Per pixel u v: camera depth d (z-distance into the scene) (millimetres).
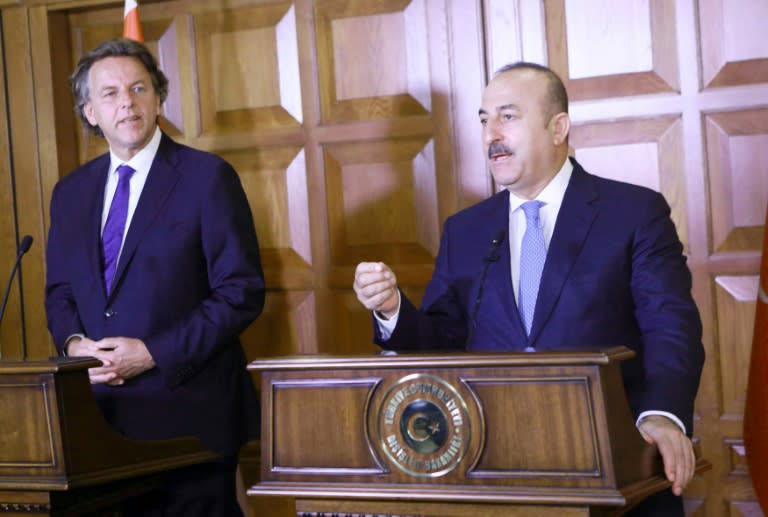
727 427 3055
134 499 2809
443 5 3354
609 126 3188
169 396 2783
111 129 2973
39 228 3809
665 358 2061
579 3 3207
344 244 3518
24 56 3797
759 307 2711
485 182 3328
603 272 2225
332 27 3510
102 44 3043
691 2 3092
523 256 2322
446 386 1724
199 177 2967
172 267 2885
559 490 1645
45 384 2271
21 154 3822
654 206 2277
